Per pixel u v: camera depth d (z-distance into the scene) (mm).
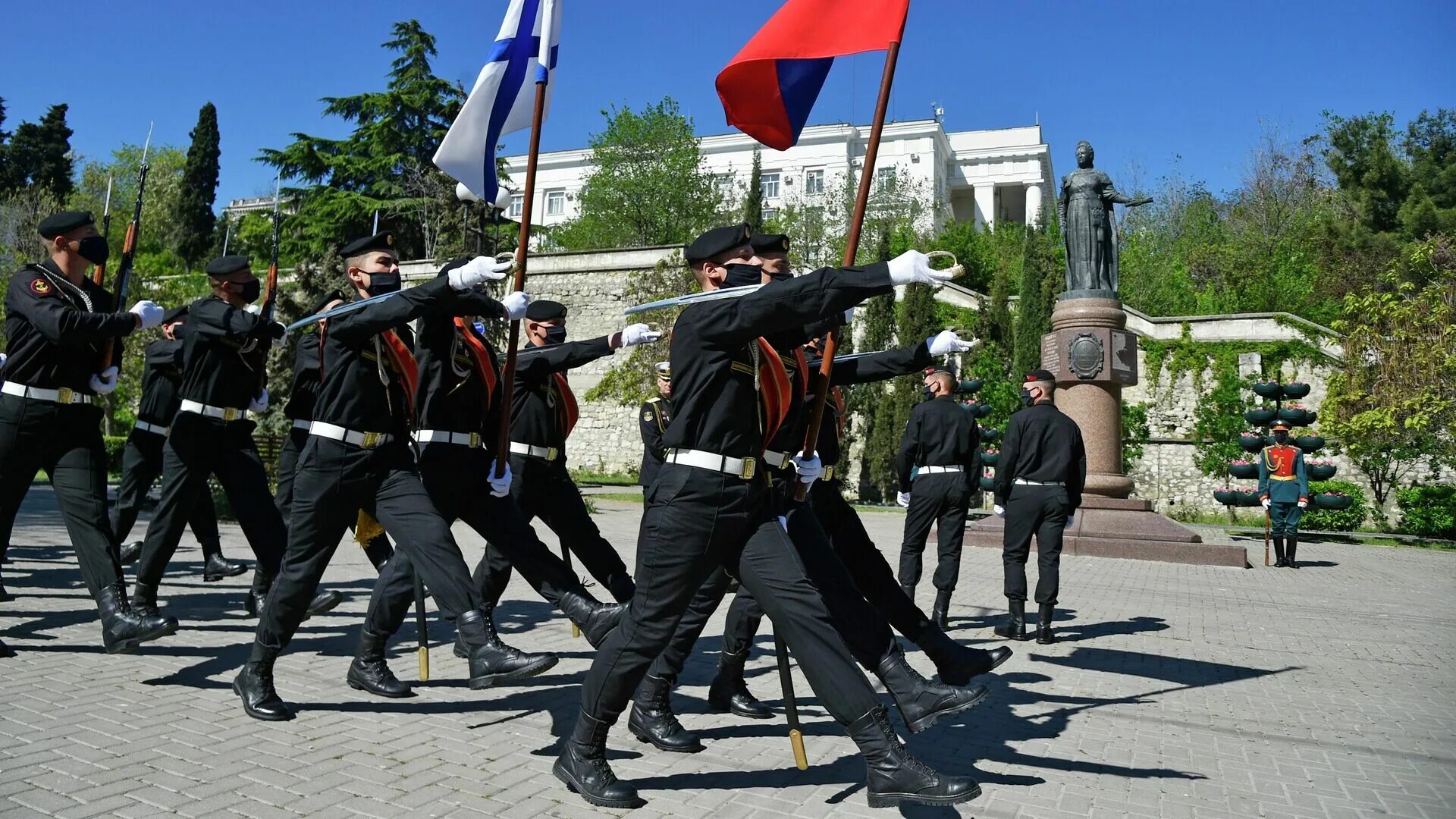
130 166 51500
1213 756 4613
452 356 5164
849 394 28078
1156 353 26344
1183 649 7359
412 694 5195
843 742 4652
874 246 41188
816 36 4504
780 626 3639
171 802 3512
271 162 41969
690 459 3668
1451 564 15047
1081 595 10258
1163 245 45781
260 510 6430
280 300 19797
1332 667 6852
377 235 4941
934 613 7910
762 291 3477
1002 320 28141
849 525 5188
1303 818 3795
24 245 32781
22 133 53938
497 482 4949
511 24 5480
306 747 4219
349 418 4453
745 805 3744
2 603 7359
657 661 4453
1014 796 3961
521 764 4137
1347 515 21219
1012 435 7543
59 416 5258
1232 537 19156
